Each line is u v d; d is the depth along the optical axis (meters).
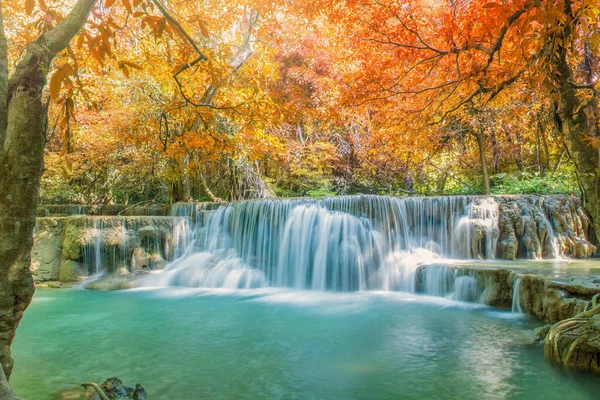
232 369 5.48
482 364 5.41
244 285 11.97
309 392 4.70
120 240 12.78
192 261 13.28
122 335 7.17
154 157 15.55
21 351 6.31
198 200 20.44
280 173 21.61
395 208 12.40
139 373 5.36
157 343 6.69
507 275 8.36
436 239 12.27
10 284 2.62
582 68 5.87
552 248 11.64
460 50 4.64
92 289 11.66
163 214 16.05
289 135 20.58
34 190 2.66
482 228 11.59
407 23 5.82
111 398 4.50
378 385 4.86
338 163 21.83
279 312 8.84
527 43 3.04
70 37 2.67
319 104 17.84
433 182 19.91
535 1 2.56
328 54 18.47
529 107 10.94
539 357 5.57
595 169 3.55
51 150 17.78
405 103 7.14
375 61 6.59
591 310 5.32
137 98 13.99
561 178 14.45
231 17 7.74
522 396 4.47
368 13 6.38
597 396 4.41
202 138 4.65
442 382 4.89
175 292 11.34
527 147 18.00
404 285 10.91
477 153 18.17
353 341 6.62
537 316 7.30
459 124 14.48
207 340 6.82
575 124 3.60
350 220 12.26
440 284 9.96
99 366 5.63
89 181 20.47
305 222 12.71
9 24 7.02
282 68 20.50
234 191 19.73
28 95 2.56
